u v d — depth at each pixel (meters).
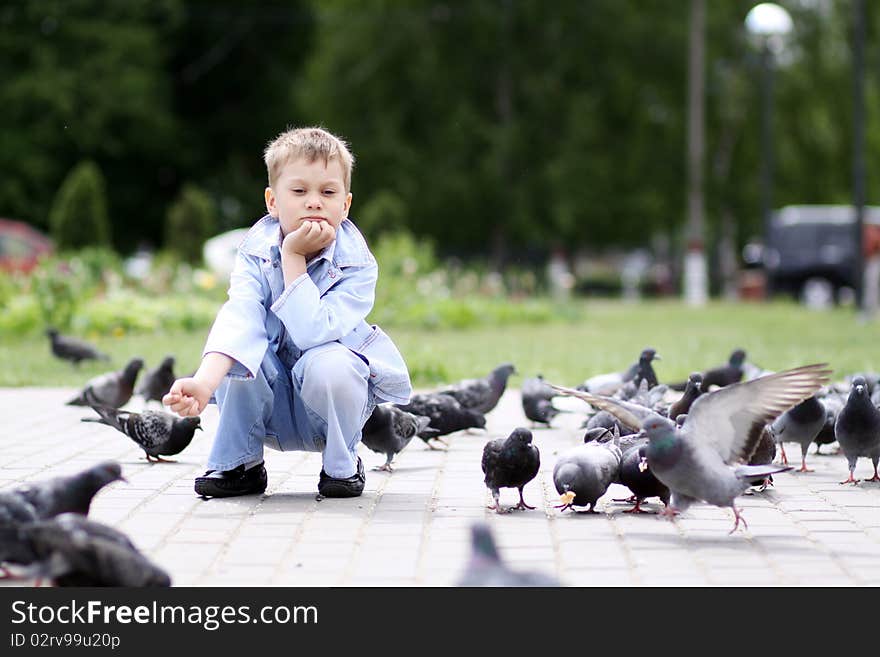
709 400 6.49
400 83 48.59
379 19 48.03
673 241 60.62
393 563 6.14
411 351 15.77
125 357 17.81
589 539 6.64
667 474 6.48
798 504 7.70
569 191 46.72
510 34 47.72
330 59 48.62
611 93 48.50
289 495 7.87
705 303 40.97
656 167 49.38
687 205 49.53
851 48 49.62
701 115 44.66
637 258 77.00
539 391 11.04
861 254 28.78
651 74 48.81
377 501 7.67
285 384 7.72
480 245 50.50
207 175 50.66
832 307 37.00
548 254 53.69
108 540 5.18
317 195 7.51
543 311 28.11
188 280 27.28
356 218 48.03
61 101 43.84
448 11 47.72
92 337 21.17
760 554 6.36
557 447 10.02
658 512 7.37
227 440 7.70
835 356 18.06
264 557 6.25
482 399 10.91
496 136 46.69
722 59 49.44
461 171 47.38
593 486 7.13
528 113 48.09
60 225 33.03
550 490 8.10
